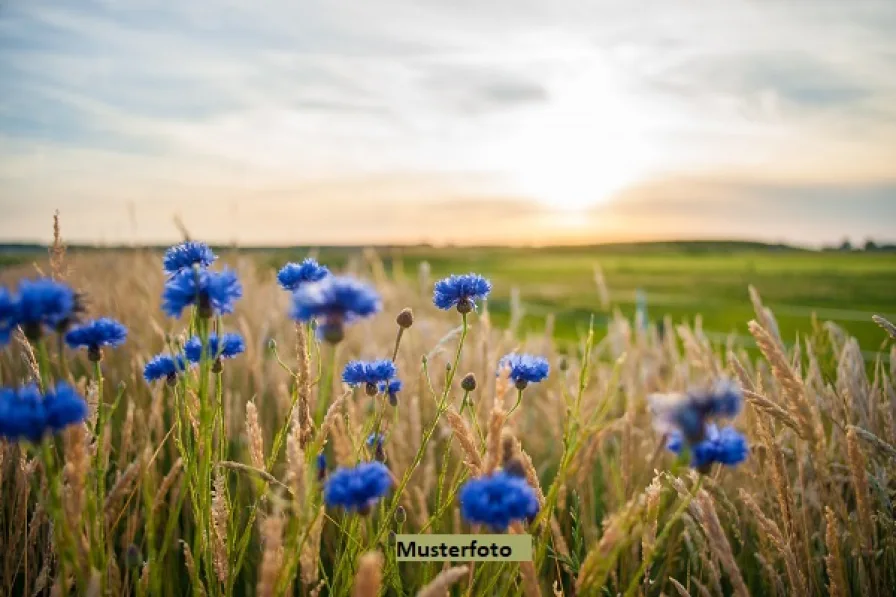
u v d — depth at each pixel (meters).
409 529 0.52
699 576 0.51
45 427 0.26
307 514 0.31
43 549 0.51
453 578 0.25
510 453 0.32
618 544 0.30
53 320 0.30
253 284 1.28
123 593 0.38
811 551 0.50
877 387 0.56
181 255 0.39
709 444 0.30
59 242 0.47
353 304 0.30
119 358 0.86
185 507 0.56
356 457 0.39
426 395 0.73
